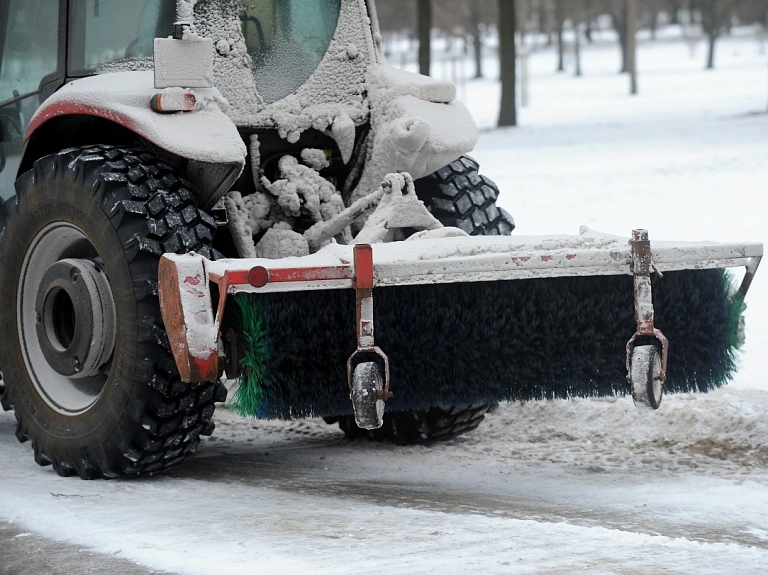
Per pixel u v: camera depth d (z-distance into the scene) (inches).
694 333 258.5
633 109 1807.3
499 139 1357.0
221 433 327.0
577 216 695.7
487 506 229.3
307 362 237.1
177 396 243.0
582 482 253.4
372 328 225.3
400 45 4817.9
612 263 237.6
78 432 255.1
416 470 270.8
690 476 258.1
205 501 232.7
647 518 217.9
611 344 254.2
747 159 923.4
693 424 303.0
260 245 285.9
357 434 315.3
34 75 299.6
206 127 253.4
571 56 4311.0
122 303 245.0
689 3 4820.4
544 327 250.4
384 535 201.3
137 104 254.4
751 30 4948.3
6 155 310.0
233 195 283.0
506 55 1590.8
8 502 230.7
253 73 293.7
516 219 698.2
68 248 270.4
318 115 292.4
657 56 4067.4
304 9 298.7
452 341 246.4
